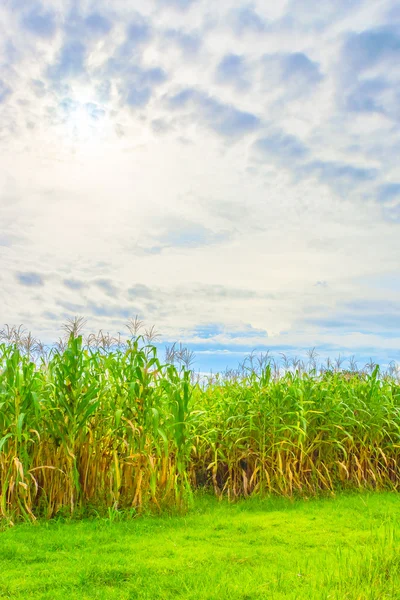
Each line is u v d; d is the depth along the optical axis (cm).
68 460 705
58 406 741
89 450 740
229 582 469
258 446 909
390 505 810
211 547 586
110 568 503
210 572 497
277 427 899
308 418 919
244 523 691
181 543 603
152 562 526
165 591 458
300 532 654
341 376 1059
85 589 464
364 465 955
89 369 782
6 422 706
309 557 549
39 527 646
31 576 491
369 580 452
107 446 765
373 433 954
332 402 957
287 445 880
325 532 655
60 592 454
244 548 586
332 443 912
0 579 483
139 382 755
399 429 975
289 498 841
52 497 715
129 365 765
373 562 492
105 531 637
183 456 777
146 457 739
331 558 535
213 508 798
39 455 718
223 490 882
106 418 766
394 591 439
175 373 792
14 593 454
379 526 684
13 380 711
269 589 452
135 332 805
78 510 702
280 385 941
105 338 825
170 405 788
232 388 1038
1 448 661
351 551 561
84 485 731
